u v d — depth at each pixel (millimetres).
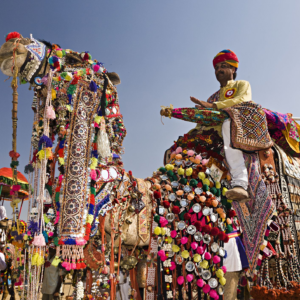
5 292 3828
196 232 2504
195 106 3162
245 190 2676
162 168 2779
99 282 2334
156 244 2545
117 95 2660
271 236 2859
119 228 2383
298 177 3262
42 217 2082
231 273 2719
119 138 2729
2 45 2215
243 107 2881
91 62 2449
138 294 2725
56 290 2424
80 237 2146
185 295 2520
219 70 3543
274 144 3273
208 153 2896
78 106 2322
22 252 2500
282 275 2805
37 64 2246
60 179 2246
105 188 2381
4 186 3211
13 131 2221
